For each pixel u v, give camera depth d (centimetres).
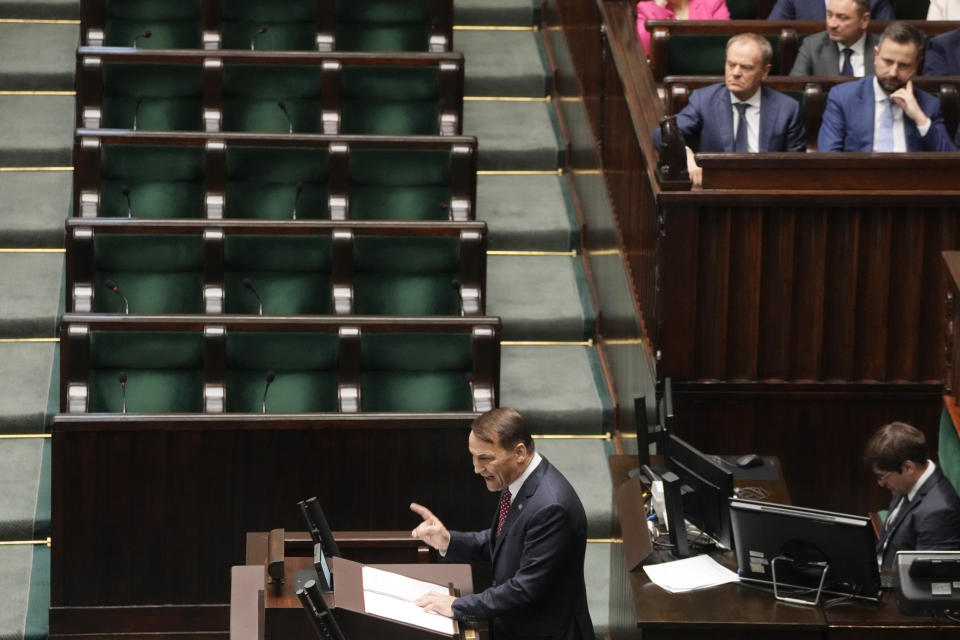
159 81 2753
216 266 2367
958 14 2572
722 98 2186
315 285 2394
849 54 2353
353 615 1568
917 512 1706
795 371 2075
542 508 1648
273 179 2578
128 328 2144
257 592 1509
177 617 2061
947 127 2253
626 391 2378
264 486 2042
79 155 2552
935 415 2095
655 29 2389
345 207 2580
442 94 2806
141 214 2570
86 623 2047
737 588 1645
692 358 2058
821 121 2261
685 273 2030
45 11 3288
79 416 2000
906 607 1572
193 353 2159
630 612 1739
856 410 2092
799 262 2039
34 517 2264
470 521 2077
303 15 2992
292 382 2175
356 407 2152
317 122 2788
